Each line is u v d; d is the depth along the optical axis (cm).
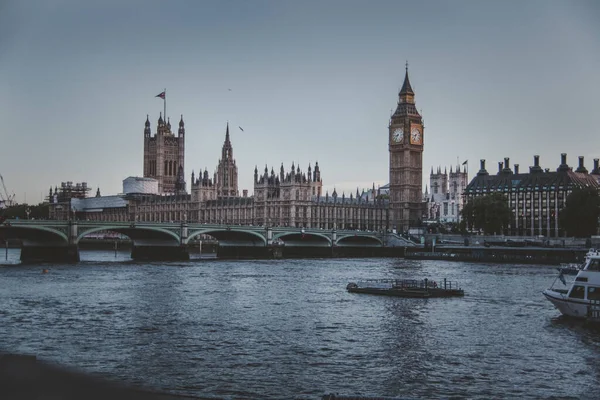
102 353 7788
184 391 6391
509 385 6762
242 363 7462
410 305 11738
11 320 9688
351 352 8038
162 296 12481
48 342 8294
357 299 12462
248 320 10025
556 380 6950
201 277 16375
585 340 8788
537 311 11088
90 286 13850
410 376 7050
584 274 10181
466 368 7375
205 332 9062
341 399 5366
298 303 11850
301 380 6850
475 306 11644
